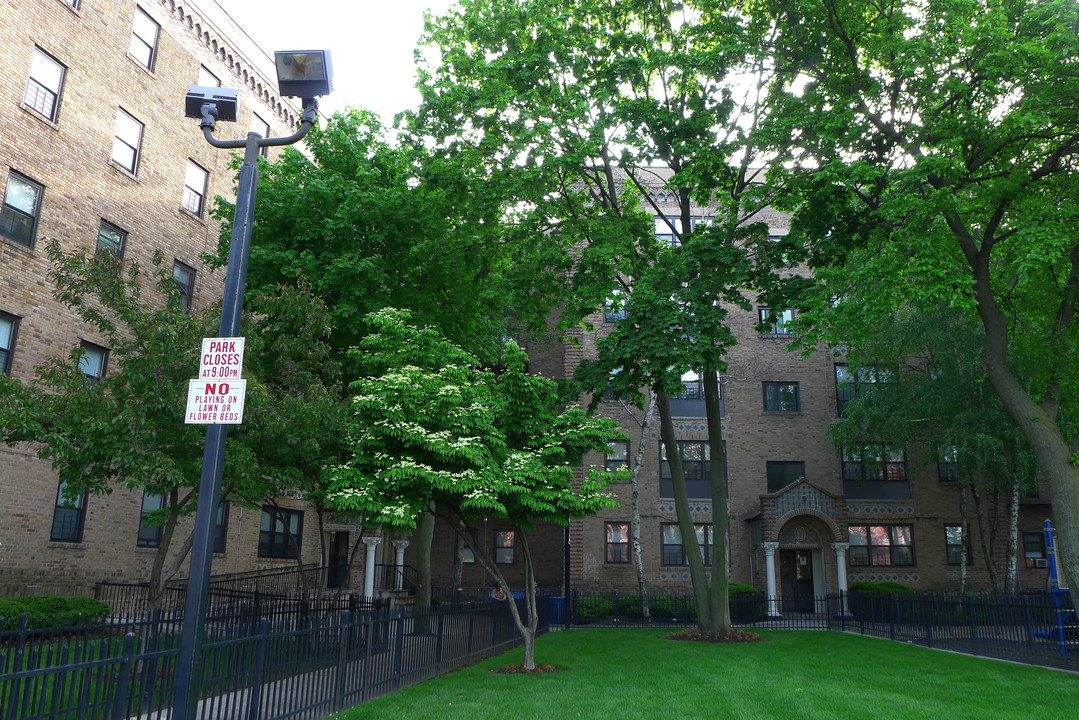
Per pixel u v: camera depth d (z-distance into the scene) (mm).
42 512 19531
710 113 19359
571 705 10336
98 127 22031
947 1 15438
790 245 18328
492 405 13508
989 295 16344
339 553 31969
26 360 19172
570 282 22703
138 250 23125
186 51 25969
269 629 8820
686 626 24141
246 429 12594
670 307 17484
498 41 19875
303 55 8008
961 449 25594
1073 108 14438
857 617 23641
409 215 19422
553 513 13312
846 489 32438
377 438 12320
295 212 19047
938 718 9938
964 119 15305
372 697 10742
